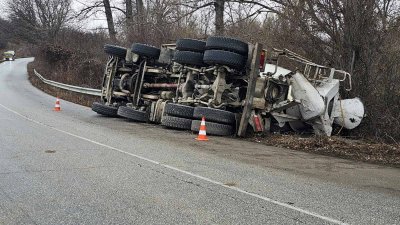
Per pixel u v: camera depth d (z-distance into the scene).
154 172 7.12
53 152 8.55
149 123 14.67
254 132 12.01
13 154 8.26
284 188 6.45
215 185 6.45
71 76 33.56
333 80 12.66
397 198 6.18
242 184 6.57
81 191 5.90
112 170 7.16
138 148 9.35
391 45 13.62
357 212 5.39
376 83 13.48
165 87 14.37
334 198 6.01
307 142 10.73
